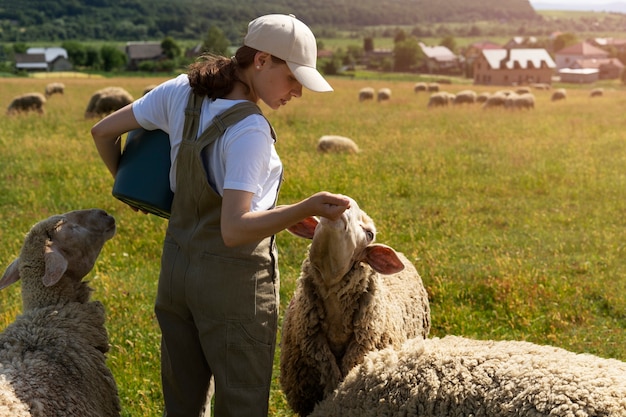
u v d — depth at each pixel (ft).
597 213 35.37
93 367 13.04
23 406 10.97
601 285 24.34
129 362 18.03
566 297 23.31
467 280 24.49
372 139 61.52
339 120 78.38
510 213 35.19
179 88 11.32
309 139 60.23
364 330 13.32
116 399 13.56
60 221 13.44
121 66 366.43
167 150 11.68
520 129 71.51
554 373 10.23
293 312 14.01
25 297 13.44
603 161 50.85
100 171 42.86
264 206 10.80
